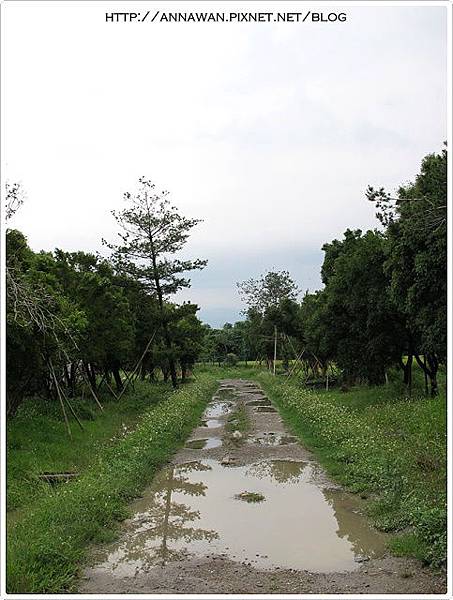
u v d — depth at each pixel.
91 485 10.05
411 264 14.96
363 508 9.53
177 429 17.38
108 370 29.97
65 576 6.89
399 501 9.08
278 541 8.26
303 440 16.20
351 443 13.12
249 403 28.00
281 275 45.47
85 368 25.23
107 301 23.61
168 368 42.62
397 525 8.38
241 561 7.54
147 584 6.81
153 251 30.14
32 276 15.23
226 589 6.61
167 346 32.78
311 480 11.77
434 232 13.06
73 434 16.06
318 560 7.48
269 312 41.19
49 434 14.92
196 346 43.12
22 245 14.97
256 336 47.41
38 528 8.00
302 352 37.09
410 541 7.55
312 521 9.12
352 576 6.89
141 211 30.16
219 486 11.56
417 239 14.09
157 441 14.84
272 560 7.54
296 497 10.54
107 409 23.17
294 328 40.09
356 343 23.09
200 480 12.11
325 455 13.69
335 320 23.61
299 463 13.45
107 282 24.30
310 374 41.56
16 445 13.24
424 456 10.70
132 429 19.31
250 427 19.23
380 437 13.33
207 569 7.27
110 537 8.39
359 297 20.69
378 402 20.73
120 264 30.05
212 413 24.38
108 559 7.70
